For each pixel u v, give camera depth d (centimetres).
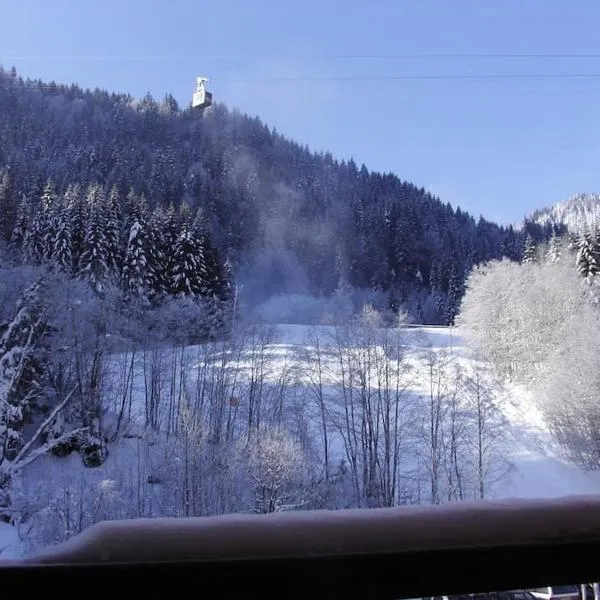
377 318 3594
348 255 10025
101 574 124
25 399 2112
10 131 9506
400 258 10056
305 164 13162
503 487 2481
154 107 12875
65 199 5347
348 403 3047
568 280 4091
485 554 136
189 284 4894
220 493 1844
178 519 133
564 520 141
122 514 1691
